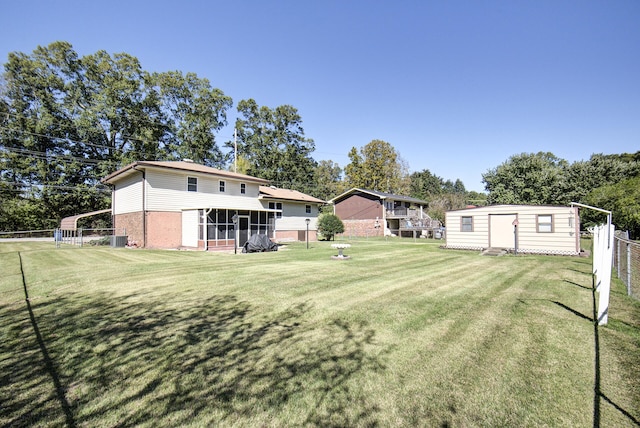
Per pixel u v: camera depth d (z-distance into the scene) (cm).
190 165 2061
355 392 263
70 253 1417
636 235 1966
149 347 357
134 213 1825
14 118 2728
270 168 4266
